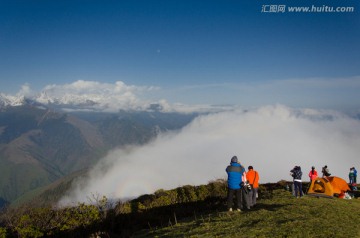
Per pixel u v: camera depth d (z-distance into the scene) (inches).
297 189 846.5
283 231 488.1
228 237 469.4
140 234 605.9
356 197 968.9
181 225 603.8
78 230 722.8
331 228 506.0
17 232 692.1
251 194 711.7
